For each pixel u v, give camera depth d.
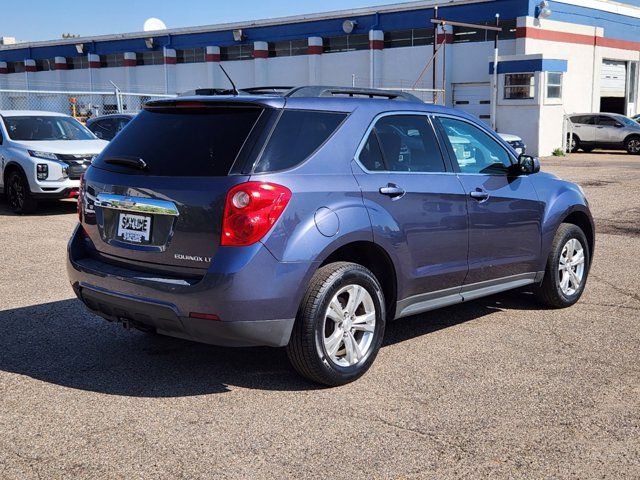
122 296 4.29
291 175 4.16
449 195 5.04
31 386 4.44
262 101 4.25
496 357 4.98
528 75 27.09
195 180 4.12
